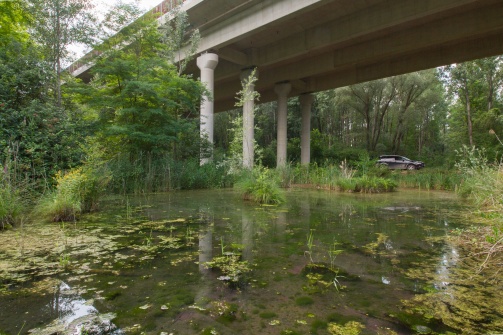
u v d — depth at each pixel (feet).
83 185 19.25
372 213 19.75
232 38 53.26
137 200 26.03
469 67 73.15
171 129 37.70
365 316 6.13
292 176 47.98
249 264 9.38
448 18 49.93
